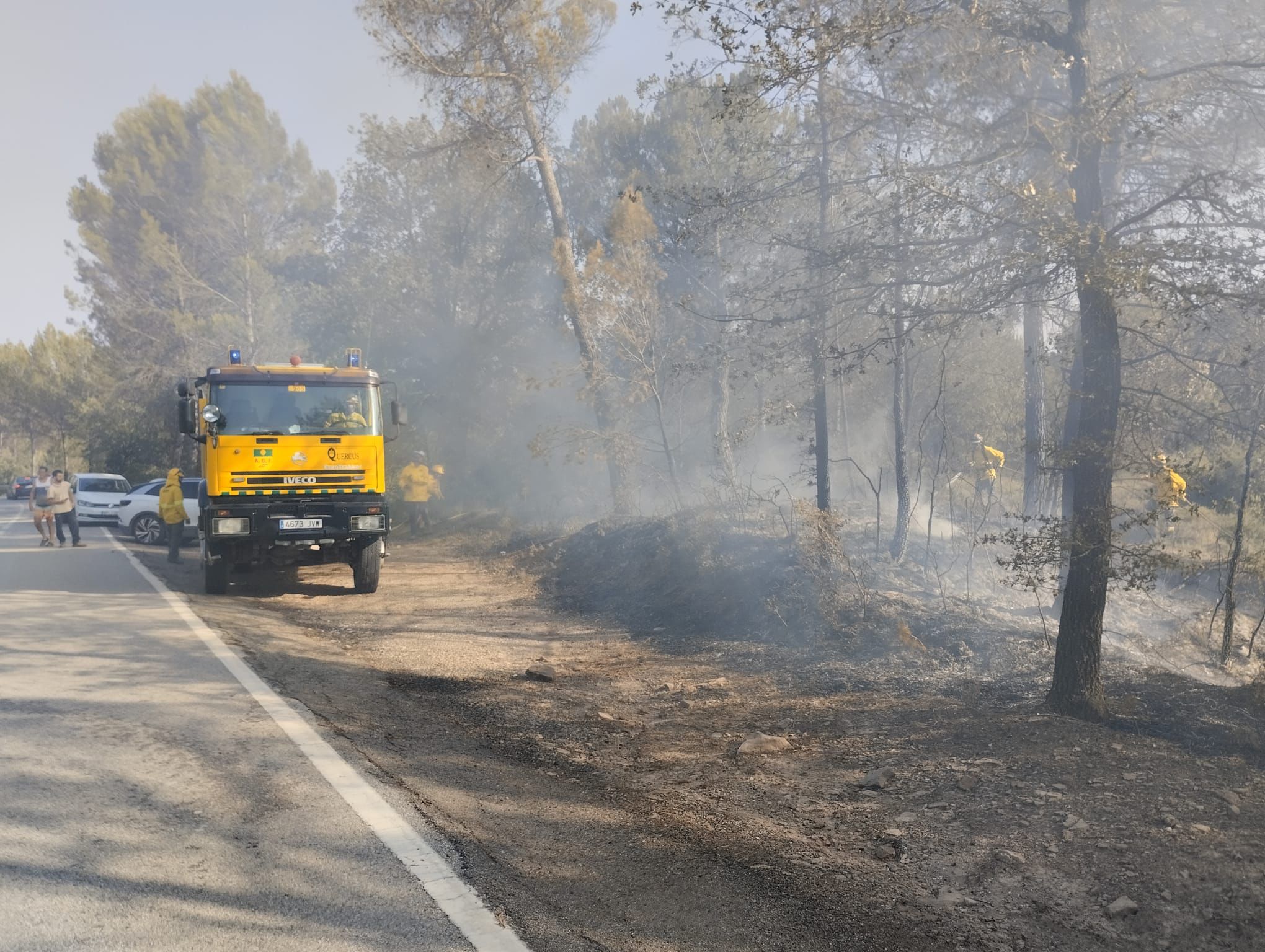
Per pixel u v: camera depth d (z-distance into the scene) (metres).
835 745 6.63
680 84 8.77
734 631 10.45
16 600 12.59
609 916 3.95
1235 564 10.41
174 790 5.25
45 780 5.33
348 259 31.33
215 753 5.96
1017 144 7.36
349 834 4.70
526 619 12.27
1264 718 6.59
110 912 3.78
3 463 97.12
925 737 6.52
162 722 6.64
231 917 3.78
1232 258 6.35
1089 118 6.72
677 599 12.07
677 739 6.99
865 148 8.88
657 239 18.53
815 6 7.26
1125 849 4.48
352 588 15.10
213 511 13.05
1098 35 7.76
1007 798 5.25
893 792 5.61
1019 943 3.84
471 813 5.11
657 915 3.99
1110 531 6.82
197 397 13.54
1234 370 7.29
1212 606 12.66
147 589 14.09
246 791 5.29
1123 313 7.57
